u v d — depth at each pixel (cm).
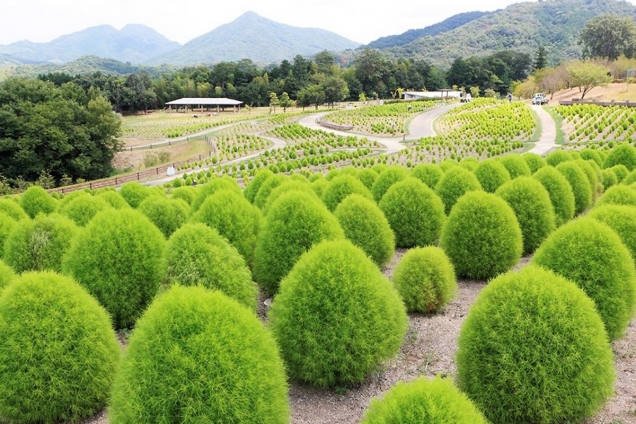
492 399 637
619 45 13238
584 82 9512
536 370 611
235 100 13112
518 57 15225
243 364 532
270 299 1105
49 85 7356
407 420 448
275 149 6156
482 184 1691
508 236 1166
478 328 658
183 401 511
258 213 1251
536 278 652
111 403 566
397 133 6919
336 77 13012
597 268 839
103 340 697
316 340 713
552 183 1563
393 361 838
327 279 718
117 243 945
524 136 5691
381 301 738
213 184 1552
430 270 1005
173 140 8275
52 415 666
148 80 13150
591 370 611
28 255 1086
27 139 5812
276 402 562
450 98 12225
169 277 794
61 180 6144
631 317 879
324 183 1770
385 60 14600
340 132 7388
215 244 834
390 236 1256
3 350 644
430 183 1792
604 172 2247
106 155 6625
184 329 527
